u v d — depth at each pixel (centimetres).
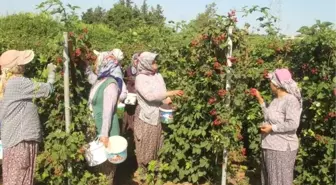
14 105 450
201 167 596
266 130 480
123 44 895
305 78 552
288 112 464
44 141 538
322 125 555
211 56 519
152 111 573
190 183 612
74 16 477
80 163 504
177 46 641
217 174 582
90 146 490
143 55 573
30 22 1605
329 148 546
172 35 694
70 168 491
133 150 706
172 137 600
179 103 588
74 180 495
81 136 481
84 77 509
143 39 938
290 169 481
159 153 610
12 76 459
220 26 504
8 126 453
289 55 609
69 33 474
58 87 491
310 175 574
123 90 575
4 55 461
